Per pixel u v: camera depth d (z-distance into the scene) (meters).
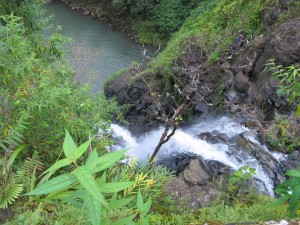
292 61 9.59
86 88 4.75
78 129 4.22
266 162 8.40
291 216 2.06
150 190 3.53
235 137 9.52
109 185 1.27
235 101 10.41
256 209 2.93
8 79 3.91
